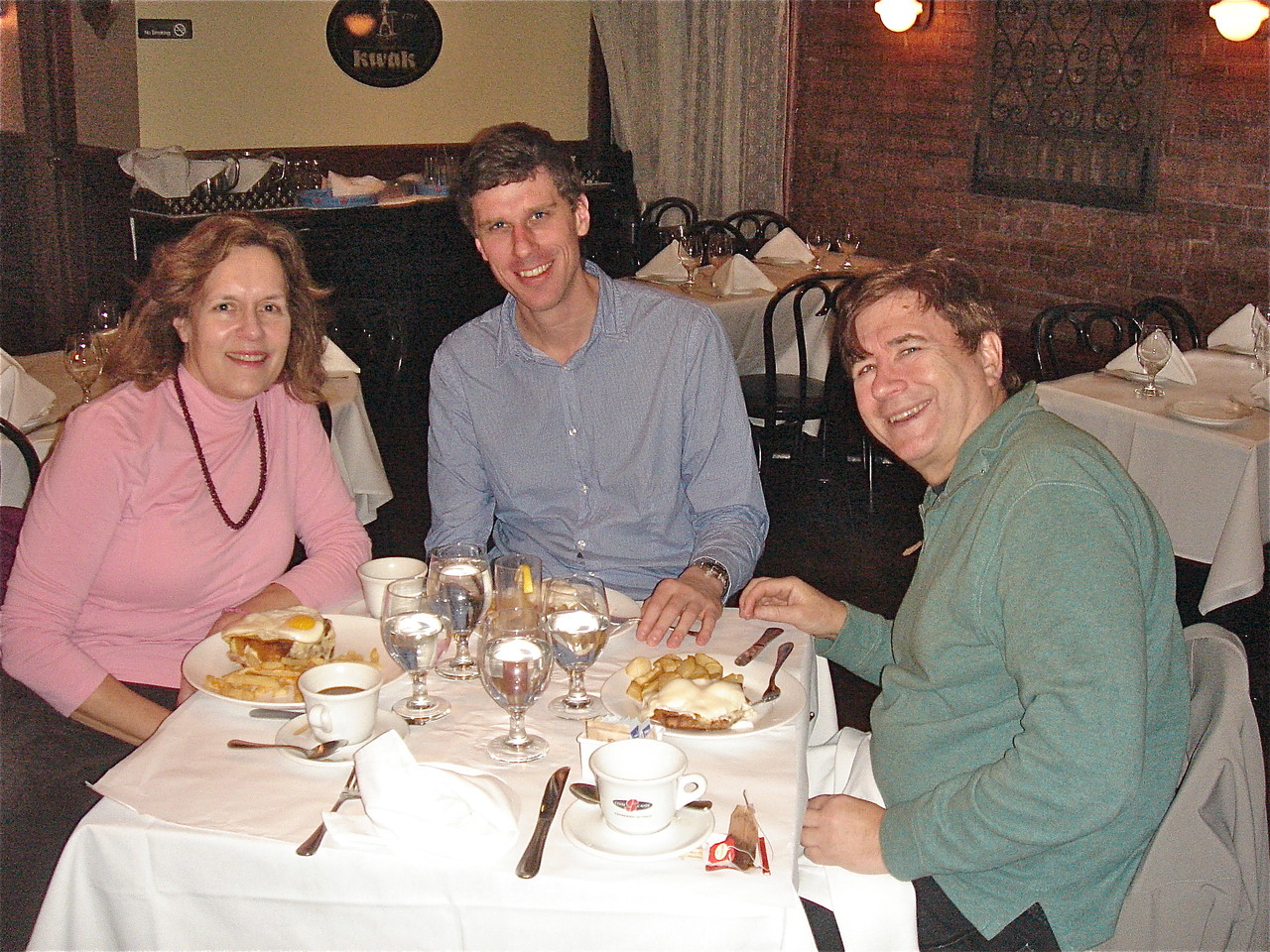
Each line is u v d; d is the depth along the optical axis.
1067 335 5.70
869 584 3.98
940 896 1.37
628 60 6.96
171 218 5.33
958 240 6.12
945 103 6.04
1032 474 1.30
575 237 1.92
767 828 1.21
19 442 2.50
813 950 1.14
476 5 6.62
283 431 2.00
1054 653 1.22
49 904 1.20
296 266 1.93
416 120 6.60
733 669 1.57
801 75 6.70
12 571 1.76
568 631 1.42
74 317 5.83
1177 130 5.17
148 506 1.81
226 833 1.18
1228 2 4.76
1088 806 1.19
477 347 2.02
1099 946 1.37
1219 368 3.68
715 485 2.03
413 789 1.19
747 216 6.34
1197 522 3.05
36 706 1.92
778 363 4.89
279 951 1.20
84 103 5.73
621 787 1.15
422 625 1.44
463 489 2.10
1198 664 1.55
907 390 1.47
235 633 1.54
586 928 1.13
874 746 1.53
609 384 1.99
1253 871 1.40
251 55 6.01
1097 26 5.34
